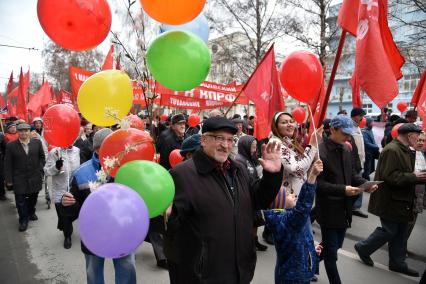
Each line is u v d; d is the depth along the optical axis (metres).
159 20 2.27
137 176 2.06
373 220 6.60
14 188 6.24
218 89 7.77
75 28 2.10
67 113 3.39
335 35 16.16
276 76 4.69
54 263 4.72
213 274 2.07
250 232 2.26
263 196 2.31
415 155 4.67
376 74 2.95
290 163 3.14
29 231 6.10
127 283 3.08
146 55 2.29
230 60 20.16
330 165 3.52
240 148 4.51
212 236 2.10
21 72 10.57
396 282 4.09
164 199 2.06
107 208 1.73
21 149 6.32
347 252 5.04
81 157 6.84
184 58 2.21
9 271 4.48
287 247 2.66
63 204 3.00
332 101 36.16
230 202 2.19
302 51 3.11
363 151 6.82
